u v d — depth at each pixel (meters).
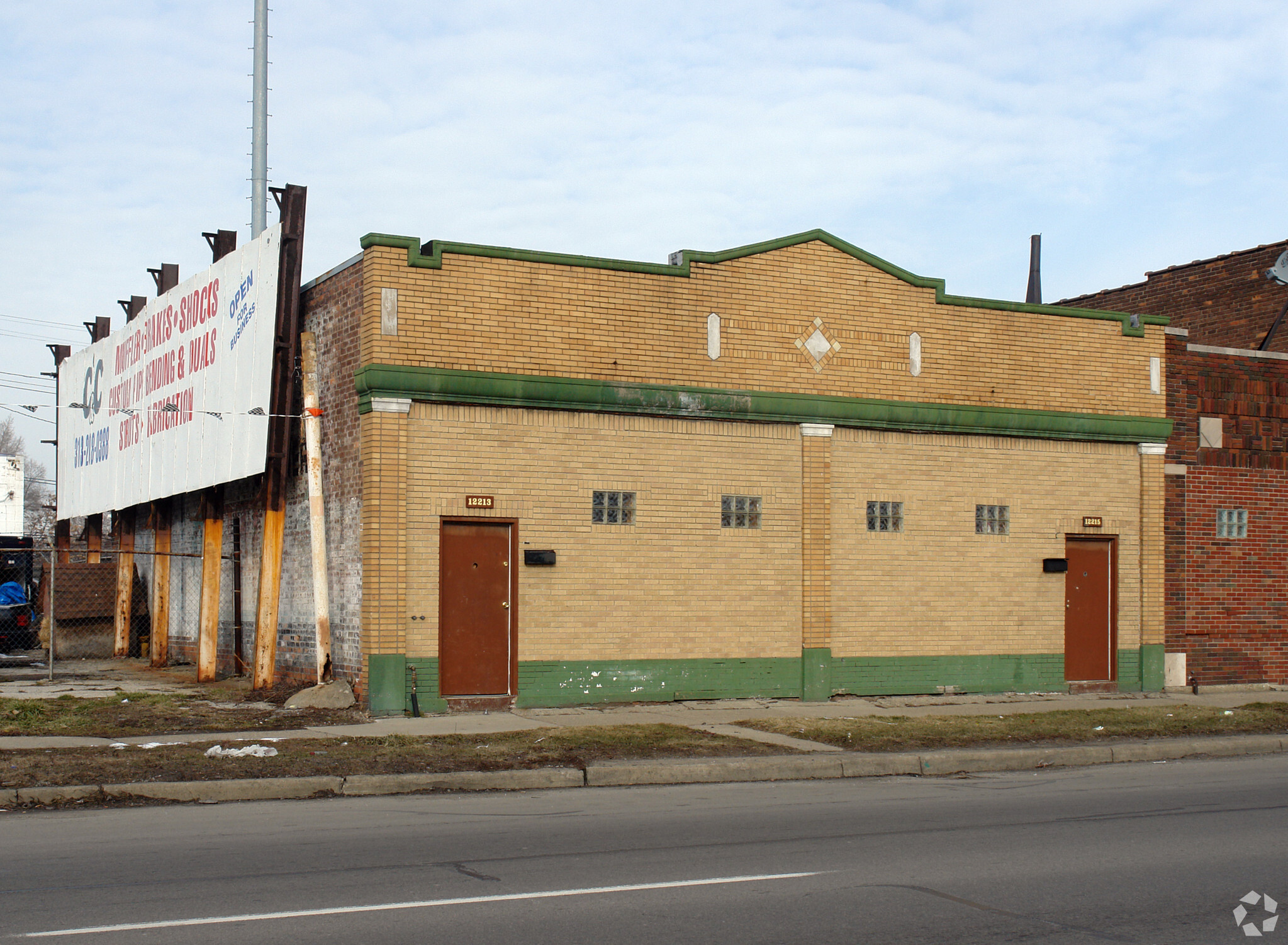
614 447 17.53
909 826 10.29
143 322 24.75
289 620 19.02
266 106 24.42
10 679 20.98
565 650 17.17
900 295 19.39
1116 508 20.92
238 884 7.99
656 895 7.82
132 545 28.02
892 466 19.34
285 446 18.33
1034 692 20.06
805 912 7.47
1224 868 8.84
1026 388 20.17
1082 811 11.11
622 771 12.59
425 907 7.46
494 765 12.48
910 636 19.30
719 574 18.11
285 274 18.27
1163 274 28.73
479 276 16.69
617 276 17.50
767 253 18.47
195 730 14.49
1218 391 21.98
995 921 7.35
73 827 9.90
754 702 18.05
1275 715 17.41
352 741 13.61
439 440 16.50
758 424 18.45
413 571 16.28
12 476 46.03
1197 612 21.52
